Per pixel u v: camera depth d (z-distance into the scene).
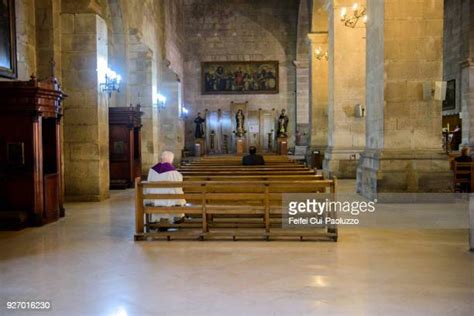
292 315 4.18
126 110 14.72
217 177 8.35
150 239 7.29
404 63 10.60
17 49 10.05
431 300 4.54
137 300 4.59
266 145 29.11
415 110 10.61
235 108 29.16
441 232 7.64
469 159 12.66
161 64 21.89
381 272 5.46
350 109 15.98
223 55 29.33
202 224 7.65
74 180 11.74
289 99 29.23
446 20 22.16
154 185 7.28
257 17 29.16
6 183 8.47
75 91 11.63
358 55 15.84
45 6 10.96
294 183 7.20
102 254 6.39
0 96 8.42
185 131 29.17
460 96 20.80
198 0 29.14
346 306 4.39
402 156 10.52
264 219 7.89
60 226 8.48
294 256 6.20
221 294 4.74
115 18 15.49
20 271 5.61
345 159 15.98
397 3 10.55
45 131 9.32
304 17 27.73
